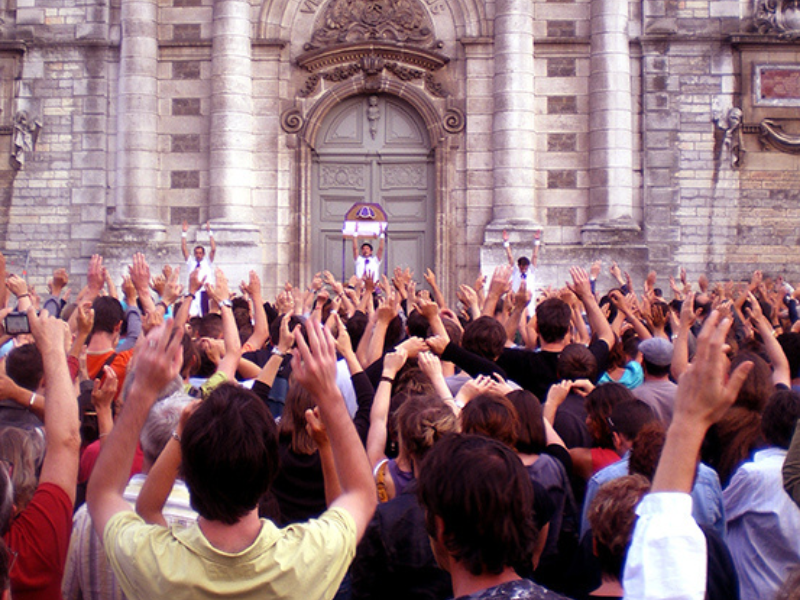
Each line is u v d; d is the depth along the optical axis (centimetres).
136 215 2173
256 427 314
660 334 901
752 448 568
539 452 516
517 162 2150
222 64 2159
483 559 301
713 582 397
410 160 2244
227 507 310
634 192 2191
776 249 2181
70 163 2216
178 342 334
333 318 629
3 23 2222
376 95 2239
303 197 2203
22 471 423
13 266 2211
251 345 796
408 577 415
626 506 378
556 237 2184
